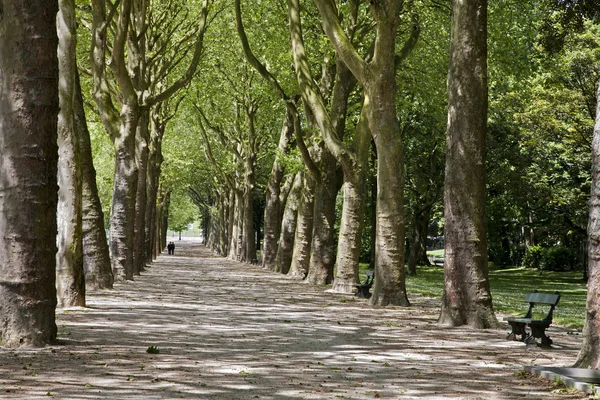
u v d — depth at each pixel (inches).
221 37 1859.0
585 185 2110.0
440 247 5772.6
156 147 2085.4
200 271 2091.5
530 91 1835.6
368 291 1177.4
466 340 671.1
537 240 3019.2
